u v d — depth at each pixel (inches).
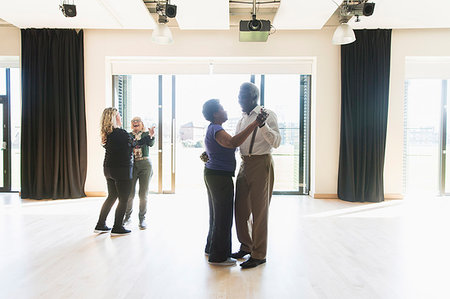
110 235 128.3
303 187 228.1
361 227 143.6
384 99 204.1
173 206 186.7
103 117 126.5
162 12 166.6
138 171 139.4
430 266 99.0
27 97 204.7
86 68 212.2
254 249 97.5
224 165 95.6
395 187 210.2
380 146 203.0
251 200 96.7
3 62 225.8
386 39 203.2
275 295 79.7
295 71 218.8
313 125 218.5
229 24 198.1
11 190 235.3
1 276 89.7
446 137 227.3
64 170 204.2
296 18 179.0
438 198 215.2
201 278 89.3
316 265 99.4
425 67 218.1
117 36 212.2
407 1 158.9
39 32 203.9
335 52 211.2
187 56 213.2
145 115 229.3
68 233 130.8
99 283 85.6
